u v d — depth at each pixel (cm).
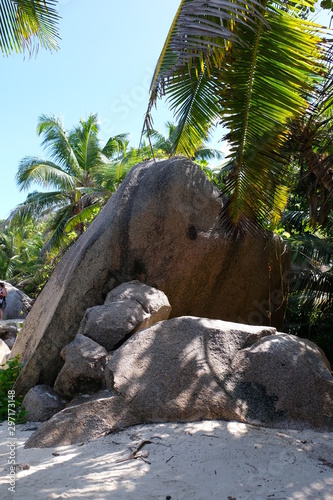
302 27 635
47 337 689
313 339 1242
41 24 872
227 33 488
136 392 476
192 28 491
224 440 412
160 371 493
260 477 351
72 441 442
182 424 452
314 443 419
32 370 677
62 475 362
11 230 4200
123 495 324
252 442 411
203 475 355
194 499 319
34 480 353
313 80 667
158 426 448
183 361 500
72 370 543
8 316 2464
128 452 401
